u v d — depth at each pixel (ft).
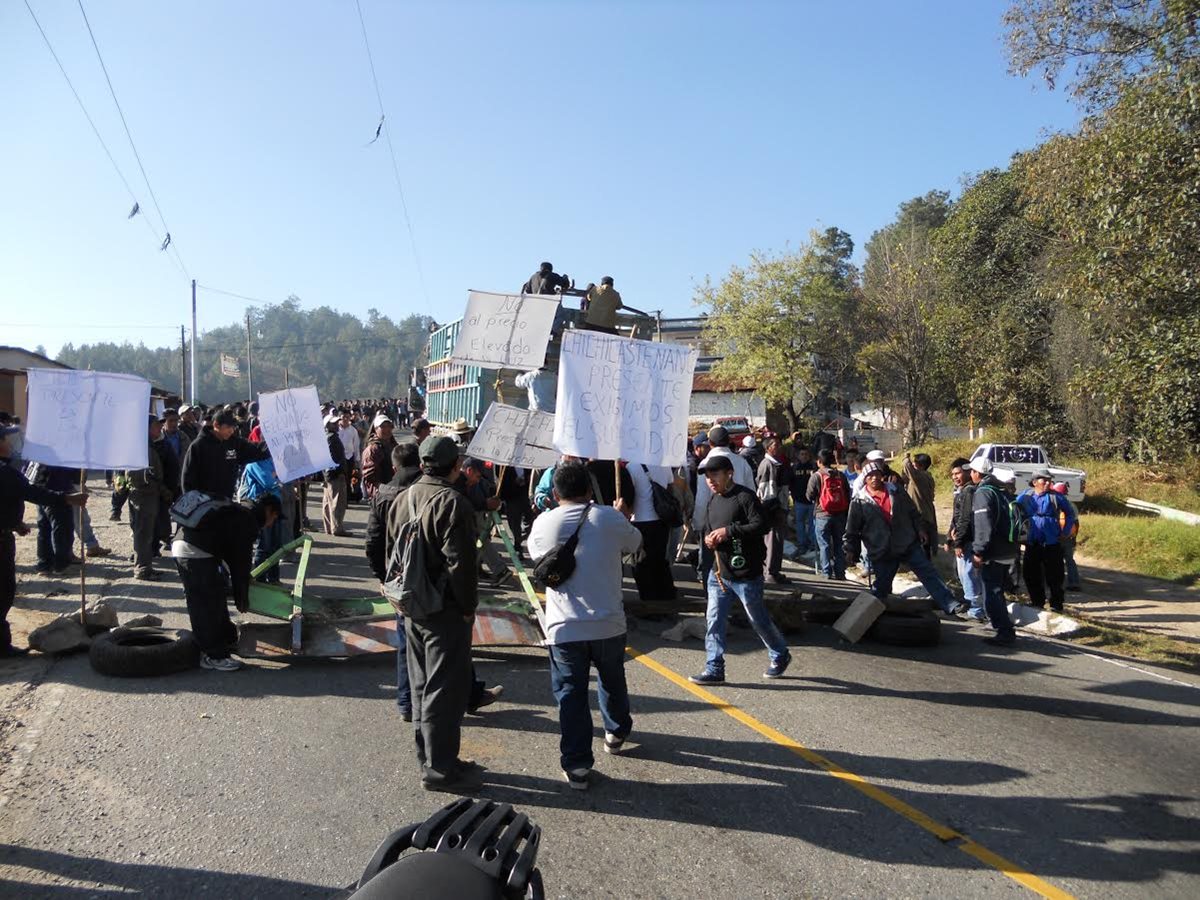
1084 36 48.83
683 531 42.47
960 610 32.09
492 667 22.41
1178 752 18.53
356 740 17.11
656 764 16.61
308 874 12.14
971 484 32.30
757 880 12.50
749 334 116.88
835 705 20.67
